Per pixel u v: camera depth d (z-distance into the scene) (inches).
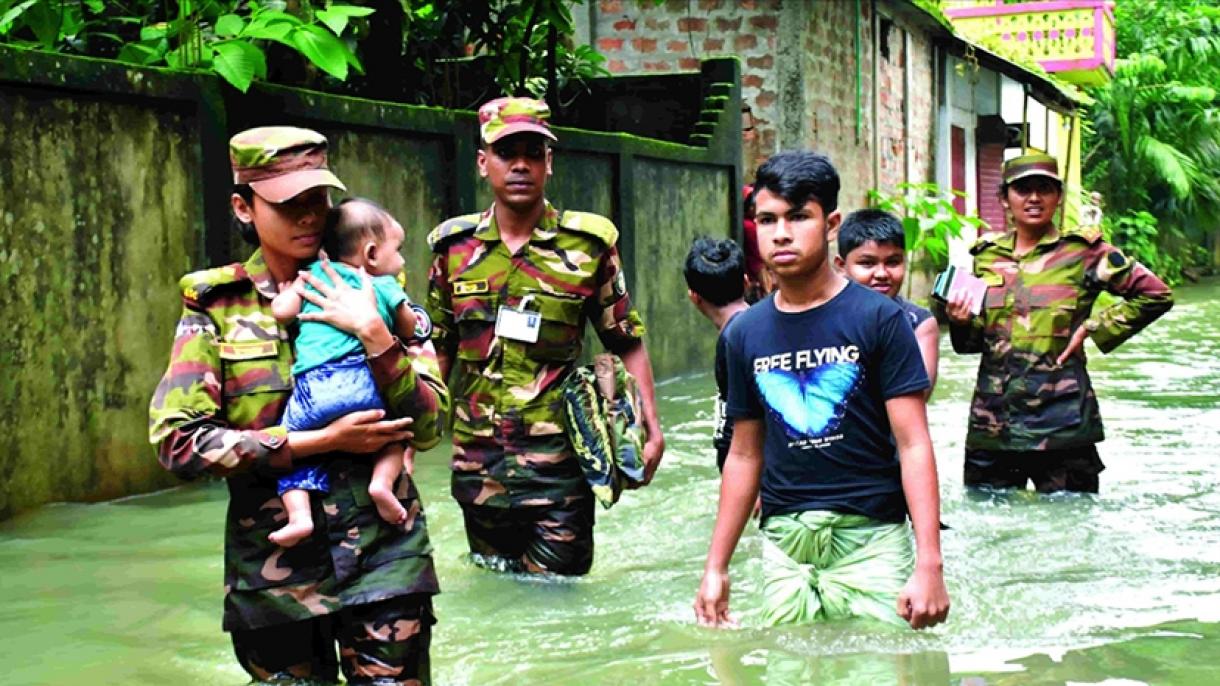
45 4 292.0
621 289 220.2
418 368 150.4
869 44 698.8
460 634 182.2
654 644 173.8
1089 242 269.1
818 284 164.4
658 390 450.6
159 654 175.9
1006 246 275.9
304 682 147.8
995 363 270.5
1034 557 216.4
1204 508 253.4
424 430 146.3
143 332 280.5
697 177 506.0
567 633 181.8
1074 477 268.1
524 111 212.4
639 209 458.3
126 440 277.1
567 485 212.2
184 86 285.9
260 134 142.5
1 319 251.8
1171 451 316.5
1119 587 197.5
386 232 149.3
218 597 202.5
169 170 285.4
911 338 160.9
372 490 140.7
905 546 168.6
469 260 215.3
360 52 390.3
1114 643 168.9
